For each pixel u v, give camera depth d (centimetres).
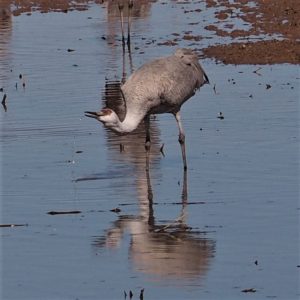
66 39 3073
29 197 1592
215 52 2775
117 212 1521
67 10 3631
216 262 1302
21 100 2259
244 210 1507
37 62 2714
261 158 1772
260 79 2420
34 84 2427
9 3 3781
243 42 2916
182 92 1766
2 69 2620
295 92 2258
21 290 1223
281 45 2802
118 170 1739
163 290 1213
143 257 1329
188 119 2061
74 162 1786
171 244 1374
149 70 1738
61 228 1450
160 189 1633
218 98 2223
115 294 1204
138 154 1841
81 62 2714
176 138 1947
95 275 1266
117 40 3059
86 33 3180
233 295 1193
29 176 1705
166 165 1775
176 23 3303
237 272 1266
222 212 1504
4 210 1528
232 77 2452
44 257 1334
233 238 1389
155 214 1508
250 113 2077
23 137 1948
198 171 1725
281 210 1498
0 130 2003
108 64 2683
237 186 1627
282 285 1220
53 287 1230
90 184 1662
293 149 1816
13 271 1286
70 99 2258
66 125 2036
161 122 2064
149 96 1703
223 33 3075
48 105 2205
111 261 1315
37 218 1493
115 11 3584
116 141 1930
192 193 1603
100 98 2262
